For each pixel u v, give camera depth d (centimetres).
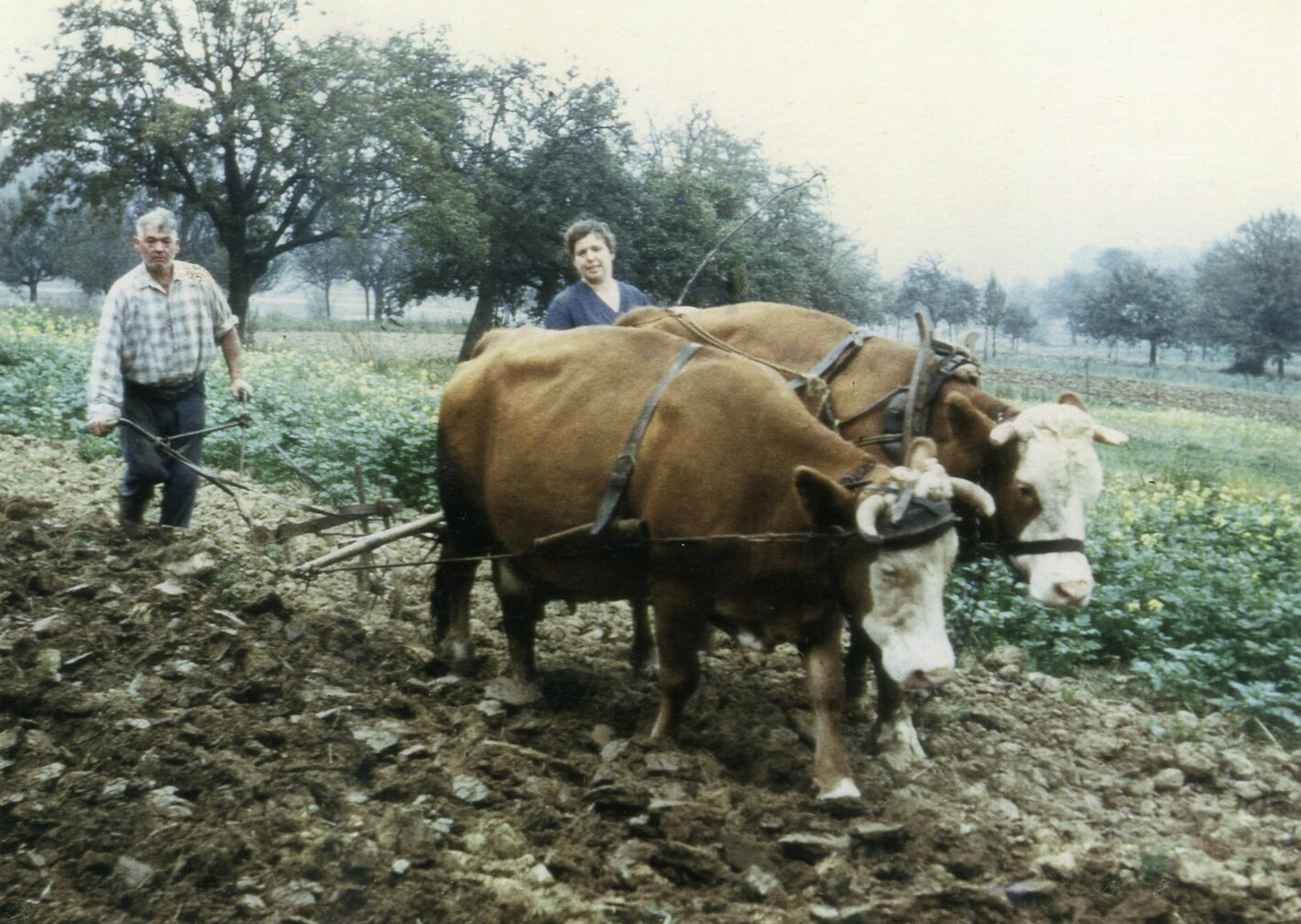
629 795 450
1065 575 504
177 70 2772
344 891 393
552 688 610
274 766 463
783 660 674
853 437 550
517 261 3403
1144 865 460
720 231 3247
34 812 412
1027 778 554
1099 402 2919
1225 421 2503
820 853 428
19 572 584
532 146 3303
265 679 529
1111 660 768
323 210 2944
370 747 485
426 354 2236
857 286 3609
